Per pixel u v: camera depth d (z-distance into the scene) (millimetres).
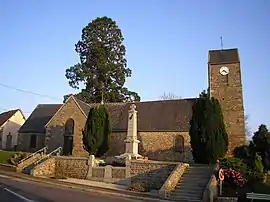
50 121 36625
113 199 16312
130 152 26312
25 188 18156
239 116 33562
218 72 35375
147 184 22062
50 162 26266
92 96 49250
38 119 42906
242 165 20359
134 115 27453
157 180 21891
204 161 23453
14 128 52656
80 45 51188
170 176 19438
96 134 29359
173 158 32062
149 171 22375
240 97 34031
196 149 23766
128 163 23234
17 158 30219
